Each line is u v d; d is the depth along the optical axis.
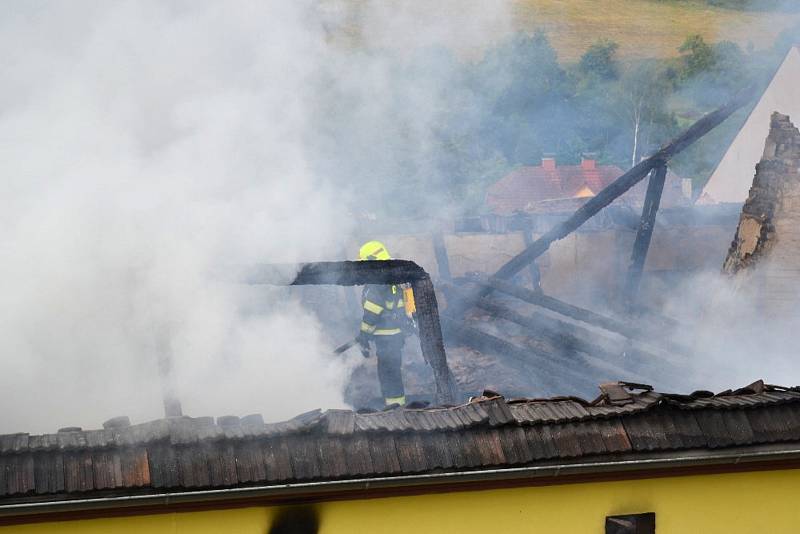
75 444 10.25
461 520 11.64
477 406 11.73
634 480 12.16
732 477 12.53
